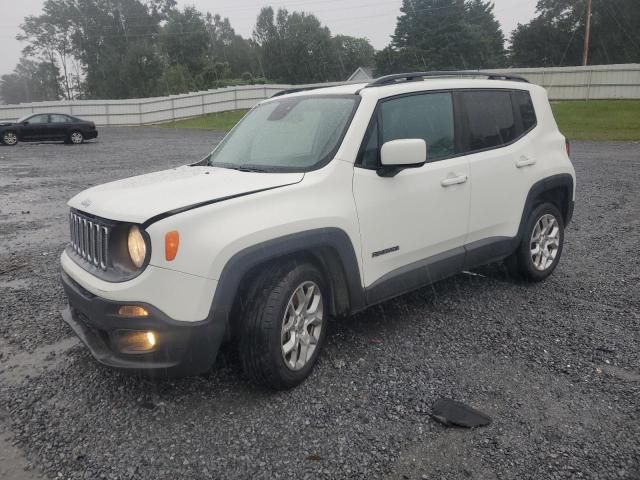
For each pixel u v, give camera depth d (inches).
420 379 137.9
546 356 150.1
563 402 127.2
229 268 118.4
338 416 122.0
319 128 154.3
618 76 1229.1
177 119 1620.3
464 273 224.5
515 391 132.0
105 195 134.3
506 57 2723.9
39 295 201.0
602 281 212.7
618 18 2269.9
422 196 160.9
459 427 117.4
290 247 127.4
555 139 213.8
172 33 2972.4
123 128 1497.3
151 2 3649.1
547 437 114.0
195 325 115.6
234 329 130.6
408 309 185.2
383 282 152.7
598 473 103.0
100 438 114.3
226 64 2657.5
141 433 116.0
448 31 2322.8
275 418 121.2
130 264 121.2
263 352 125.5
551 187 205.9
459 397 129.3
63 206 373.4
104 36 3368.6
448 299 194.2
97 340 127.8
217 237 117.9
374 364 146.0
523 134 201.0
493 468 104.6
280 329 127.0
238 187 131.5
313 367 143.3
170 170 166.4
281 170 147.0
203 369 120.6
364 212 145.7
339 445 111.7
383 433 115.6
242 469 104.6
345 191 142.9
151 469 104.6
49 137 941.2
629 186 427.8
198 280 115.6
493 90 194.4
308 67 3134.8
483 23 2775.6
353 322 174.4
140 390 133.3
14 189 443.5
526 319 175.8
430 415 122.0
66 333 167.5
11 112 1558.8
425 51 2269.9
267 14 3238.2
